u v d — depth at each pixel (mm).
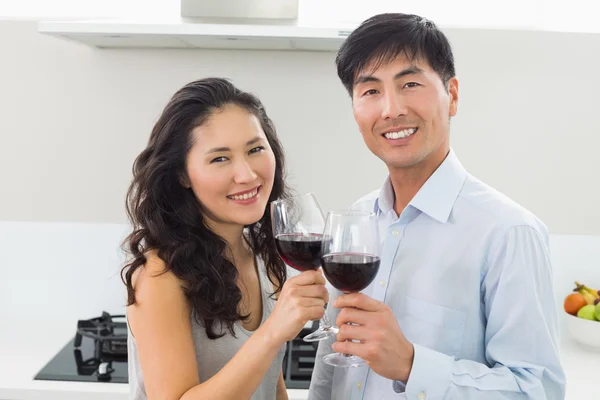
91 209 2387
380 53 1258
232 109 1310
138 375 1348
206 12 2068
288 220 1229
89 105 2338
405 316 1349
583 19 2473
